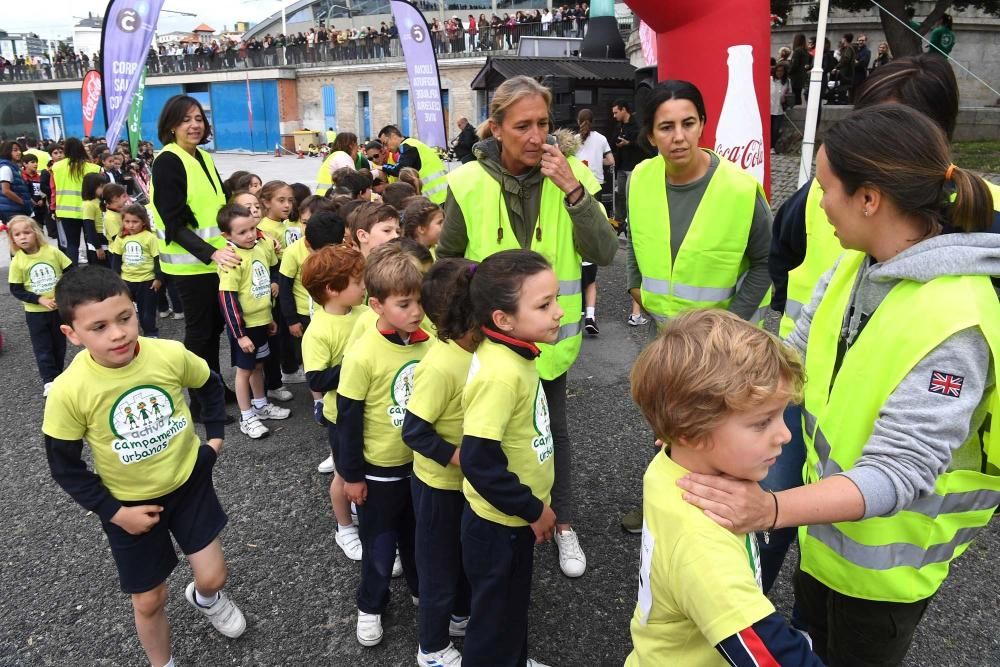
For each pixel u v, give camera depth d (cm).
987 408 130
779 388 112
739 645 106
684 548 114
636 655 133
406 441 208
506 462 185
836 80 1407
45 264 482
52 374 500
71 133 4519
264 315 428
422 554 220
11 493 361
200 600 238
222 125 4109
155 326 632
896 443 126
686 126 251
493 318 184
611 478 353
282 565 293
